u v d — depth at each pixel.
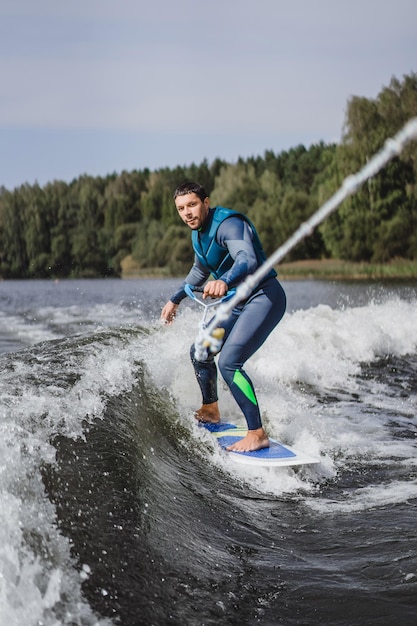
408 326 8.79
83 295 25.34
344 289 28.00
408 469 4.11
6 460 2.69
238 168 68.31
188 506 3.20
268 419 4.88
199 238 4.00
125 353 4.82
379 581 2.65
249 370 6.09
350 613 2.42
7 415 3.07
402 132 2.19
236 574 2.69
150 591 2.42
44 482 2.71
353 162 42.19
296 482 3.85
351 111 41.91
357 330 8.14
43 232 67.19
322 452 4.39
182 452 3.93
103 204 71.50
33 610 2.14
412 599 2.51
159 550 2.69
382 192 41.50
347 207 41.88
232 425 4.41
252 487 3.75
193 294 4.18
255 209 59.34
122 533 2.68
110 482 2.97
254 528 3.18
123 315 15.31
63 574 2.33
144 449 3.54
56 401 3.44
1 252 66.25
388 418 5.34
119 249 68.19
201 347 4.00
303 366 6.61
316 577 2.68
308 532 3.15
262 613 2.41
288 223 51.97
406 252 41.47
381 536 3.08
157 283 40.47
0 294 26.73
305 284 33.56
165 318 4.42
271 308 3.92
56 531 2.49
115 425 3.50
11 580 2.19
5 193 67.25
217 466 3.92
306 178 68.75
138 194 81.38
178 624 2.28
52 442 3.00
